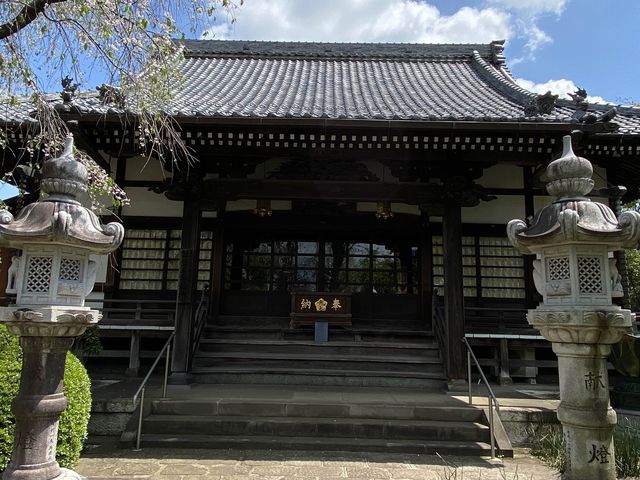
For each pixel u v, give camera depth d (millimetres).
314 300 9406
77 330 3486
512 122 7016
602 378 3172
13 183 8211
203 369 8055
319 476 4777
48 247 3439
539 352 9266
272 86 11898
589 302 3182
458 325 7645
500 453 5512
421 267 10172
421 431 5902
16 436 3352
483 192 8047
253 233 10672
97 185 5527
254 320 10047
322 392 7289
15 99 5102
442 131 7195
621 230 3100
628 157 8703
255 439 5730
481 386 8172
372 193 8086
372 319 10203
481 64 13938
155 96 5406
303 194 8070
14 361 4434
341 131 7258
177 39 6582
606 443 3119
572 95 9406
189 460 5223
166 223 9727
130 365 8500
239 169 8305
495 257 9766
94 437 6051
